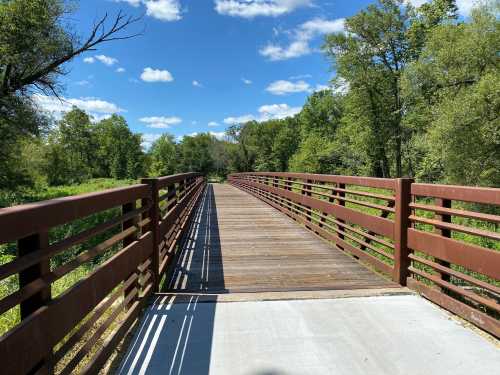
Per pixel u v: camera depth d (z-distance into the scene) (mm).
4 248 7801
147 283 3650
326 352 2600
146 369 2385
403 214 3971
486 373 2350
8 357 1385
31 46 13320
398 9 25984
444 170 18469
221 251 5875
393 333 2871
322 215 6984
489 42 16219
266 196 13773
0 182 17688
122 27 13586
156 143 84312
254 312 3266
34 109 15023
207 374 2334
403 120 25500
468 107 15555
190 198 8953
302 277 4516
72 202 1966
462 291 3107
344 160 32531
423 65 18594
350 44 26594
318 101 51406
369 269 4859
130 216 2965
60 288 4684
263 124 75312
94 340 2234
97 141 72562
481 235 2842
